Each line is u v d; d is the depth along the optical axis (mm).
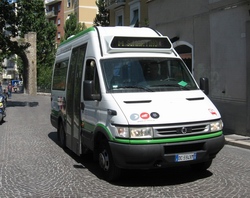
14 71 81812
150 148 5324
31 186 6004
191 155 5578
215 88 12406
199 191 5555
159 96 6055
